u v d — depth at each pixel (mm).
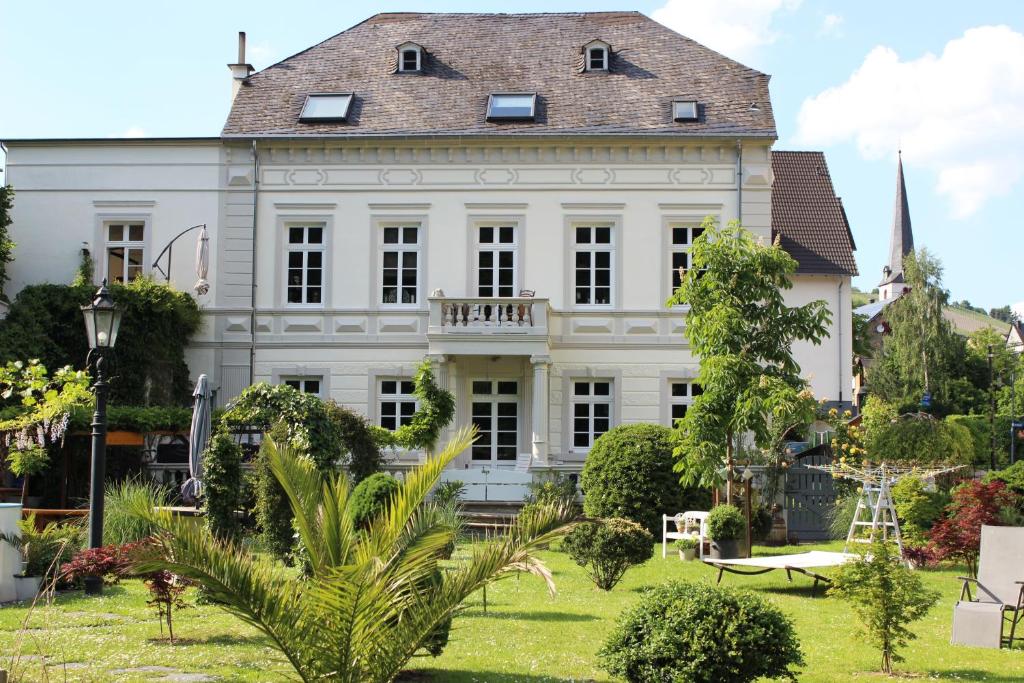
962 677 9711
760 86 29625
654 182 28500
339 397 28500
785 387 18844
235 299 28703
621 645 8586
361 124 29078
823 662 10352
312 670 7008
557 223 28594
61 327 25984
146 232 28875
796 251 36031
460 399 28125
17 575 13766
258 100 29969
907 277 61156
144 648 10391
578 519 7664
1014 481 20734
